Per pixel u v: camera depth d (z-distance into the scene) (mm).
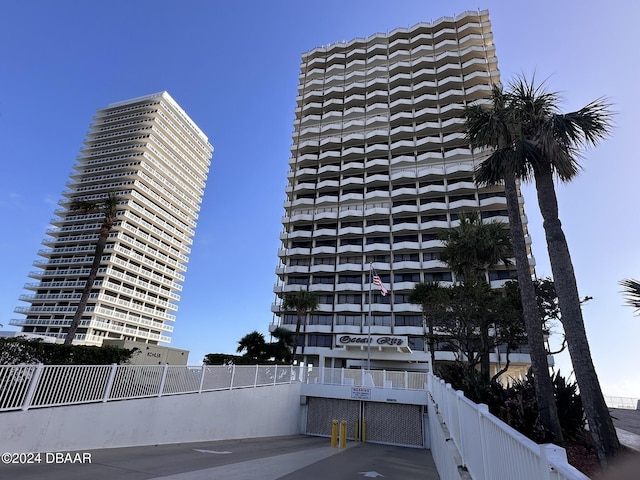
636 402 39250
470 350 22547
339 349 39594
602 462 7840
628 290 9836
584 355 8867
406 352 38000
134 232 89750
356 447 18438
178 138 111750
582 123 10508
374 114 68375
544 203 10484
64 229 88750
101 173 97312
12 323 79375
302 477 8789
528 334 11430
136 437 11727
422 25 72312
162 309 96750
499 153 11867
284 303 49656
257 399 19172
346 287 54031
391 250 54594
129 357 15430
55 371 9648
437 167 59531
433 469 12273
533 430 9156
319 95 74125
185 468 8758
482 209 53344
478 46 65312
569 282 9562
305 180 67125
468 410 5586
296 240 61625
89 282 25688
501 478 3527
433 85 65062
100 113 109812
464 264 28719
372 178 60781
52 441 9273
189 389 14508
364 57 75750
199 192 118750
